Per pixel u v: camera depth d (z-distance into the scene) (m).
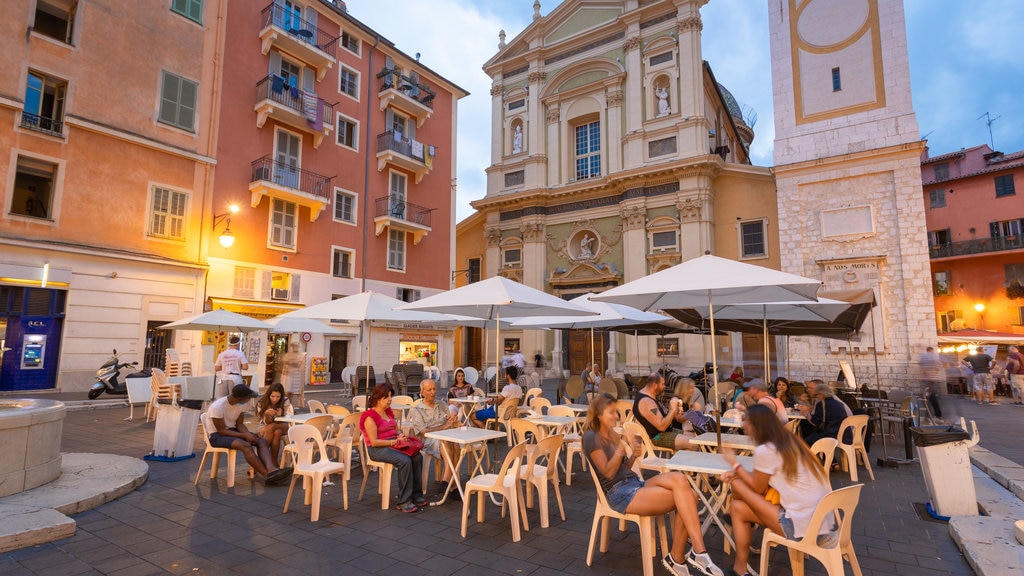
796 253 21.05
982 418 13.59
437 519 5.56
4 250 13.89
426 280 26.55
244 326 11.05
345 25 23.77
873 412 11.16
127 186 16.39
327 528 5.23
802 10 22.16
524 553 4.64
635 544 4.89
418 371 17.09
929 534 5.23
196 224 17.97
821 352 20.27
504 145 30.45
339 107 23.34
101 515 5.47
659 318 10.80
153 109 17.16
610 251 26.22
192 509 5.75
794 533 3.68
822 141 21.12
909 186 19.36
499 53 30.75
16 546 4.52
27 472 5.77
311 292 21.41
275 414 7.30
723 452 4.23
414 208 26.14
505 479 5.33
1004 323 27.62
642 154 25.42
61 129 15.20
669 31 25.64
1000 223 28.39
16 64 14.47
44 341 14.60
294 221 21.03
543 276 27.88
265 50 20.33
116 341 15.78
